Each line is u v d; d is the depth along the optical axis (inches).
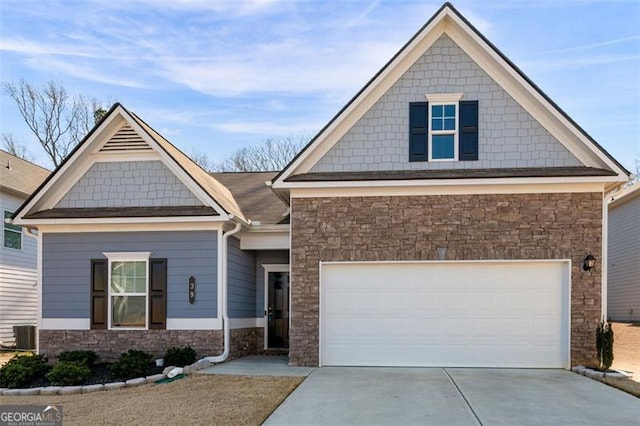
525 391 343.0
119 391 363.3
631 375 395.5
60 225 488.1
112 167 505.4
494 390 345.7
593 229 429.7
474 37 449.1
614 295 988.6
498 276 439.8
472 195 441.4
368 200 450.3
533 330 434.3
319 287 448.1
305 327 446.9
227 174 714.8
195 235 480.7
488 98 456.4
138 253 482.9
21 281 728.3
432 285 444.5
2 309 688.4
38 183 781.3
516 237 434.9
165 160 491.2
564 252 430.9
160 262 481.7
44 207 504.4
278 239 527.8
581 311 426.9
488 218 438.3
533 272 437.4
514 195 437.7
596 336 417.7
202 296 474.9
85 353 453.4
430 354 440.8
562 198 434.0
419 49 462.3
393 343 444.1
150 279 480.4
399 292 446.9
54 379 378.6
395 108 462.0
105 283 484.4
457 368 431.2
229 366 444.1
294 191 455.5
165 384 374.9
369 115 463.5
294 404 309.7
